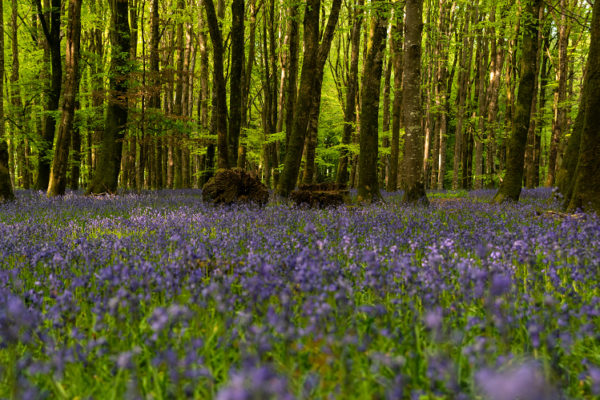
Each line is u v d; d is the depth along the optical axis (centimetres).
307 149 1564
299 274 307
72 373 234
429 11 2816
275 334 254
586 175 861
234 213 902
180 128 1708
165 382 221
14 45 2325
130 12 2523
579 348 263
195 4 2719
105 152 1591
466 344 256
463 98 2584
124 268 326
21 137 2122
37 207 1065
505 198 1270
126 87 1662
